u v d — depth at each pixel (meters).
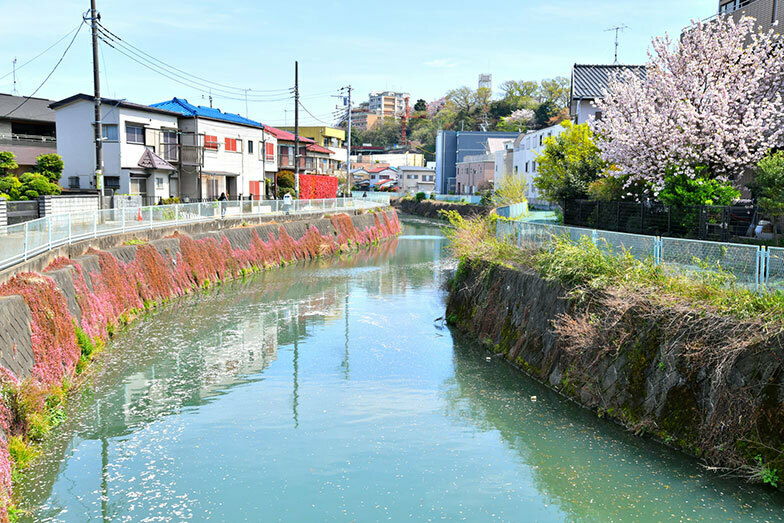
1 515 8.09
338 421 12.06
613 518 8.41
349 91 53.16
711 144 18.89
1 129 35.34
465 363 15.68
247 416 12.30
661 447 10.10
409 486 9.49
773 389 8.62
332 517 8.62
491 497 9.13
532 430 11.37
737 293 9.89
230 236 28.52
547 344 14.16
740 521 8.07
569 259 13.59
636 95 21.28
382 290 26.16
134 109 32.03
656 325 10.78
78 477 9.69
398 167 104.81
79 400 12.85
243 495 9.22
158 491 9.31
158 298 21.38
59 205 20.95
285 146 54.94
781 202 14.38
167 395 13.37
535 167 49.97
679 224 18.22
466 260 20.50
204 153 36.31
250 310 21.69
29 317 11.83
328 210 41.78
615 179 22.92
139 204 26.97
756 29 21.00
